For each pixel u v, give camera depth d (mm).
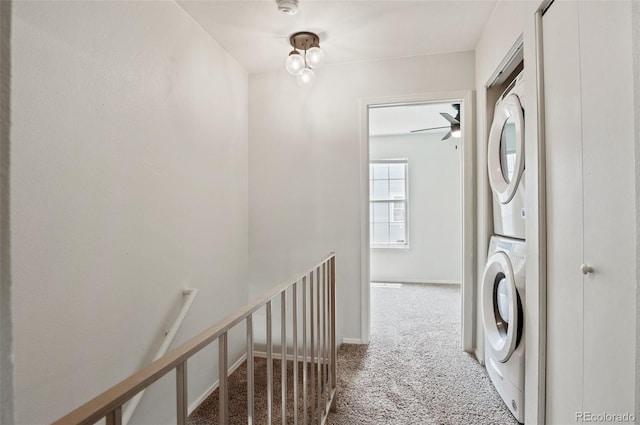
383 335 2832
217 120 2227
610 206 931
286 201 2709
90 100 1235
